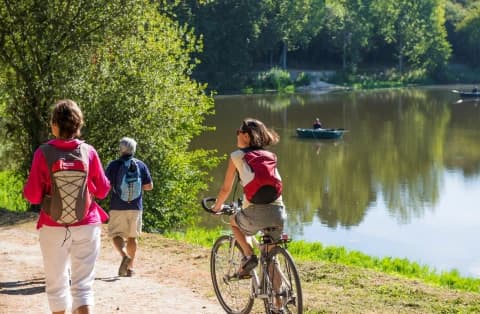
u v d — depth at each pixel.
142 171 11.44
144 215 23.47
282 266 7.74
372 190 33.75
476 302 10.09
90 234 7.21
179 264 12.38
